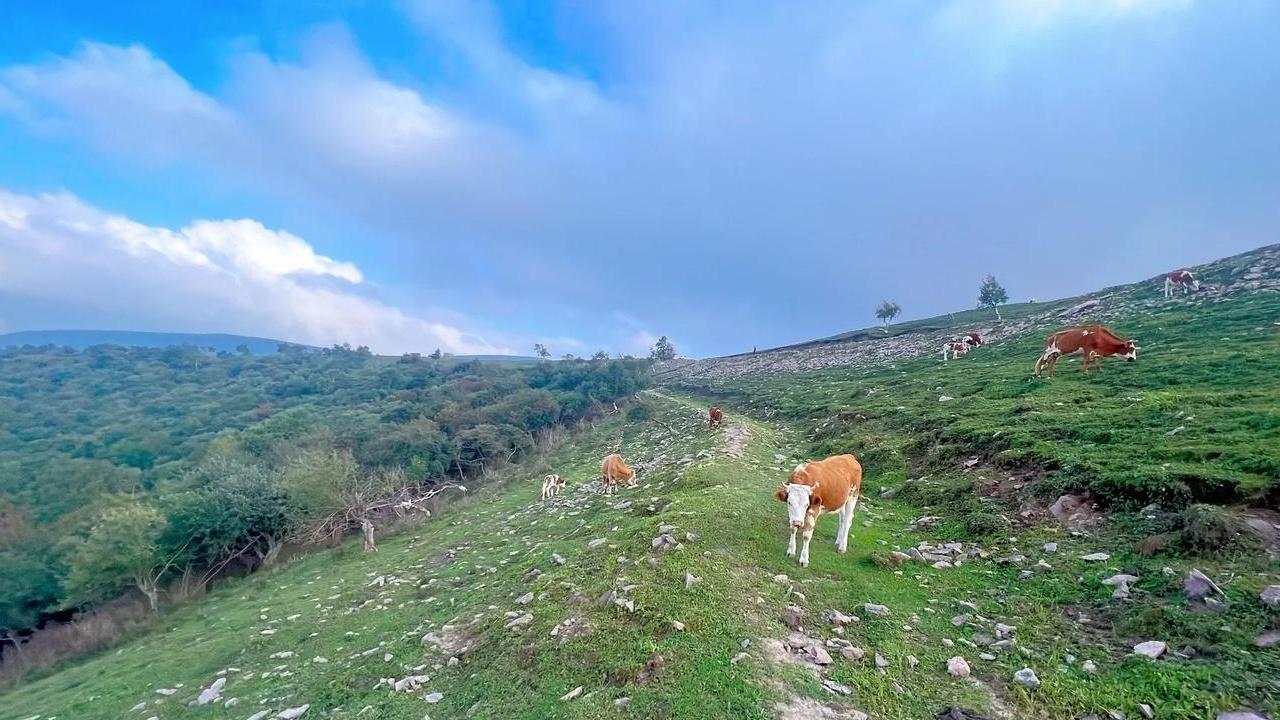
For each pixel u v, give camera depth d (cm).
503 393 8331
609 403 7806
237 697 1161
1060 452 1459
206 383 11581
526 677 853
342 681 1063
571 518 2158
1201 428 1394
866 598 999
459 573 1780
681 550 1166
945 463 1780
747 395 5909
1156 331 3003
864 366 5791
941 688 734
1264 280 3591
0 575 3206
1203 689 662
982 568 1102
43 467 5453
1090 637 820
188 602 2764
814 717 672
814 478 1173
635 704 718
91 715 1328
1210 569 879
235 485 3553
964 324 7688
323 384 10981
